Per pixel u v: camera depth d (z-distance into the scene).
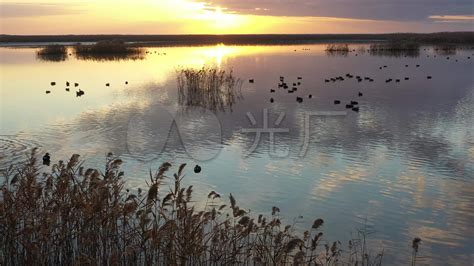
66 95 29.53
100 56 66.31
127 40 159.25
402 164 15.05
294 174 14.22
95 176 8.37
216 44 120.25
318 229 10.48
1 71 44.00
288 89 32.00
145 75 40.66
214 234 8.45
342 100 27.53
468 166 14.77
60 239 7.88
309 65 51.22
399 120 21.62
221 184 13.37
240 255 8.41
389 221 10.92
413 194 12.55
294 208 11.69
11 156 15.69
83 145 17.33
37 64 51.78
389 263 9.02
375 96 29.05
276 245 8.00
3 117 22.61
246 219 7.77
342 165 15.02
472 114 22.88
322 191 12.81
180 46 105.56
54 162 15.07
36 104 26.23
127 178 13.62
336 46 80.31
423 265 8.98
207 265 8.10
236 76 39.62
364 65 50.94
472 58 58.59
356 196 12.43
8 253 7.74
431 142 17.66
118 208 8.01
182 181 13.57
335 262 8.92
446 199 12.20
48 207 8.16
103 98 28.27
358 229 10.51
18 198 8.10
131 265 7.75
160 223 9.77
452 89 31.73
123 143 17.64
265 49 90.12
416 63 52.53
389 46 77.81
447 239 10.04
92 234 7.84
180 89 30.91
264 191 12.82
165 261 7.69
